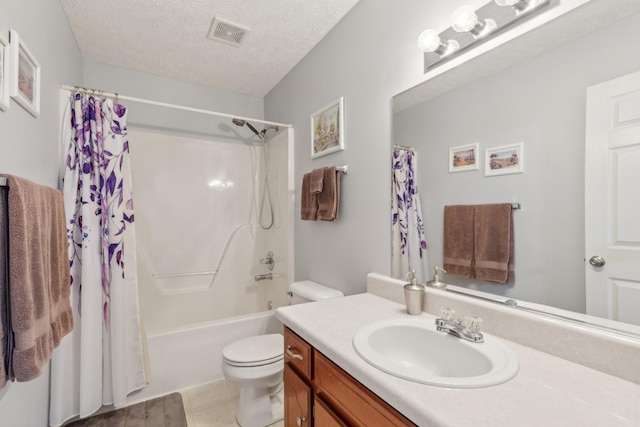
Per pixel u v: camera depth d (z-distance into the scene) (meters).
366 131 1.58
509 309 0.94
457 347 0.92
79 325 1.63
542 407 0.61
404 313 1.20
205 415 1.70
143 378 1.81
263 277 2.71
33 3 1.21
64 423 1.60
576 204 0.81
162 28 1.87
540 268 0.89
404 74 1.36
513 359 0.79
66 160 1.62
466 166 1.11
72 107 1.66
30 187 0.90
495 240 1.01
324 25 1.85
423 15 1.26
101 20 1.79
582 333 0.77
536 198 0.90
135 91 2.45
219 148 2.80
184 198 2.66
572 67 0.82
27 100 1.11
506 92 0.98
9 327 0.79
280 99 2.62
